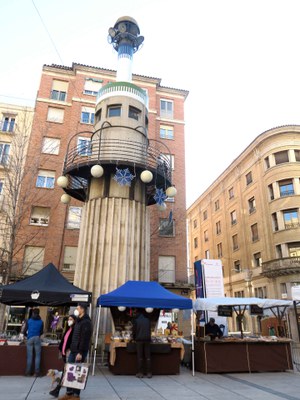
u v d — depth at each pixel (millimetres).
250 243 32156
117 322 11273
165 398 6102
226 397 6312
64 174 14430
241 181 35281
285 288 25953
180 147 27516
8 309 18703
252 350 9781
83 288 11969
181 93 29906
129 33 18047
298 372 9742
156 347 8961
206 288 14180
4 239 18125
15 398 5742
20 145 18672
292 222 27281
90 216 13156
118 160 13250
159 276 23000
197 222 47719
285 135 29344
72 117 25047
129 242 12828
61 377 5832
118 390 6715
